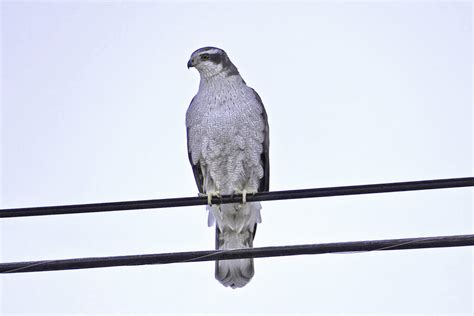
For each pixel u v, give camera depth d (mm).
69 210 10438
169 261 10055
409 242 9656
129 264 10023
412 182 10023
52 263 9961
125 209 10516
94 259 10023
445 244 9570
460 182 9898
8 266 9930
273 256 10031
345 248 9836
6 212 10383
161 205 10531
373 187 10180
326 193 10328
